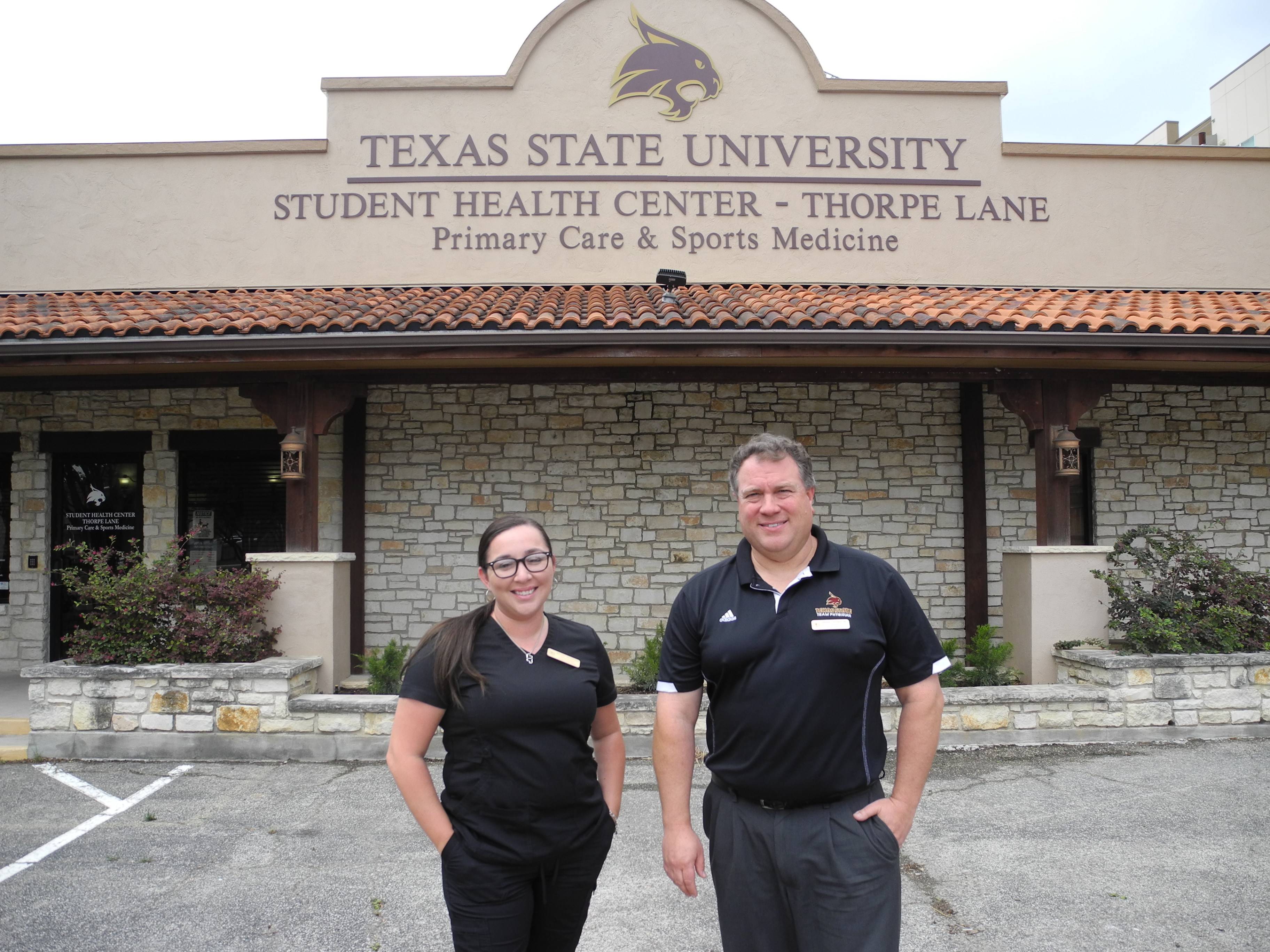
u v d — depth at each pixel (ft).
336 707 20.27
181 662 20.97
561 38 29.60
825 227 29.68
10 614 28.89
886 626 7.55
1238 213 30.35
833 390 28.99
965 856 13.87
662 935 11.47
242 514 29.53
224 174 29.30
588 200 29.45
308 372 23.58
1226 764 19.03
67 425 29.22
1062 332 22.11
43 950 10.98
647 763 20.15
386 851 14.37
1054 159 30.19
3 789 17.93
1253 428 29.53
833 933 7.14
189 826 15.64
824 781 7.32
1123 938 11.14
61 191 29.19
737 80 29.86
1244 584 22.50
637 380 24.52
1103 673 21.52
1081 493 29.43
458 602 28.43
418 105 29.48
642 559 28.50
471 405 28.81
